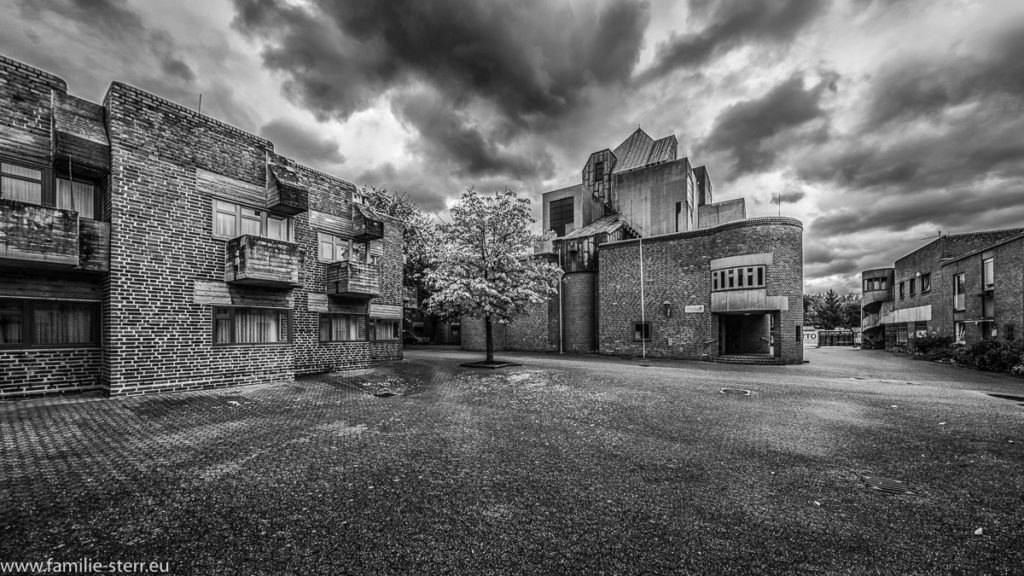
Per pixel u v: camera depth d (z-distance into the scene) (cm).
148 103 1134
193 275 1195
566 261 3014
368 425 837
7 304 973
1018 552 383
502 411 988
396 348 1953
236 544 387
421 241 2969
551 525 428
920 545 395
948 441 745
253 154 1366
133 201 1091
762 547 389
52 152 1012
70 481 531
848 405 1066
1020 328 1933
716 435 785
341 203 1719
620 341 2730
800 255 2242
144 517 438
